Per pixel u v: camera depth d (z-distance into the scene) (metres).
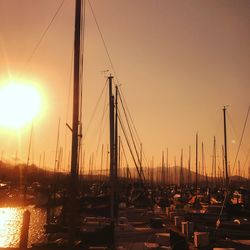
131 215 41.69
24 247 21.44
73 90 15.60
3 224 51.84
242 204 44.38
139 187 58.25
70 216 14.90
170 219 42.03
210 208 42.00
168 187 102.12
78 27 15.85
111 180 34.19
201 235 27.20
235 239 30.77
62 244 22.67
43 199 76.81
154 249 25.06
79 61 15.77
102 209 41.66
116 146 37.88
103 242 27.50
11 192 81.25
